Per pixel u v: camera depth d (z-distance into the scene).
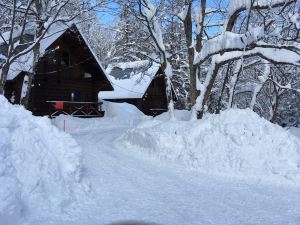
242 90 22.86
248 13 11.70
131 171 8.79
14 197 5.07
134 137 12.43
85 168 8.23
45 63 23.72
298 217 5.71
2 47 20.78
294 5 11.18
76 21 18.48
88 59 24.62
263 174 8.39
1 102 6.64
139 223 5.25
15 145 5.85
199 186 7.63
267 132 9.25
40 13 16.55
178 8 16.08
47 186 5.80
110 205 6.07
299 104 28.62
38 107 23.61
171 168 9.37
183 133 10.72
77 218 5.36
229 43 12.63
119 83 35.19
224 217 5.65
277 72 22.62
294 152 8.67
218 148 9.46
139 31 17.80
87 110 26.39
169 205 6.20
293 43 12.08
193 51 14.98
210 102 29.45
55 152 6.63
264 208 6.18
